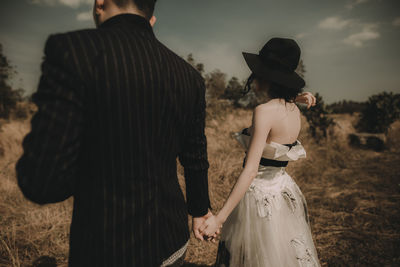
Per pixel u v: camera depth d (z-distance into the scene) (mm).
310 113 7141
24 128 6449
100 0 801
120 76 652
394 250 2432
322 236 2695
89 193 714
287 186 1450
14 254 2225
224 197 3342
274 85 1326
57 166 595
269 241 1341
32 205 3084
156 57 741
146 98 696
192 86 843
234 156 4621
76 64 612
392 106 7379
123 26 742
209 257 2355
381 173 4758
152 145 737
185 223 919
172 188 855
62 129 590
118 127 667
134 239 726
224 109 8055
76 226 749
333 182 4293
